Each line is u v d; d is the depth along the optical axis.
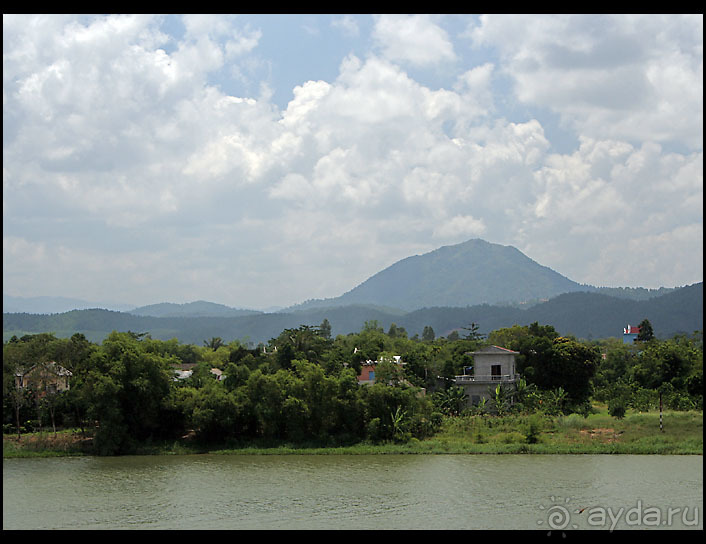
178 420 73.38
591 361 95.00
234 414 70.75
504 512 44.94
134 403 70.62
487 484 52.75
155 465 63.44
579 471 57.06
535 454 65.50
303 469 60.38
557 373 94.75
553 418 77.62
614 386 105.75
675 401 87.56
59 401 75.31
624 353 133.62
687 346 112.50
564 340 97.19
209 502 48.75
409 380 87.94
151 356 71.75
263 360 115.81
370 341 130.75
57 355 75.56
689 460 61.53
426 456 65.62
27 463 65.12
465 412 81.88
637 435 70.38
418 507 46.50
